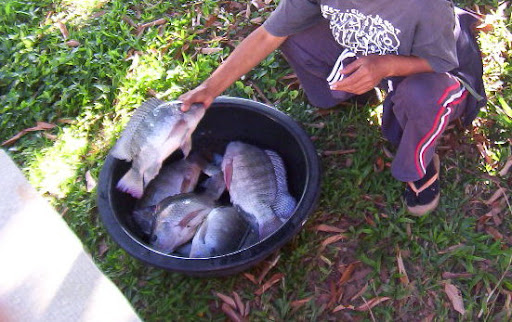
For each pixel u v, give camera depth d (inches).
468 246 101.3
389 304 97.3
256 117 107.6
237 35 141.0
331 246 104.6
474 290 97.7
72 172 120.6
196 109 93.0
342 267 102.0
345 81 87.0
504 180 108.8
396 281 99.7
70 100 132.9
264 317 97.7
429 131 91.0
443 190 108.8
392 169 100.7
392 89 97.5
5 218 53.4
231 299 100.1
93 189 117.0
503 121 113.9
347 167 114.1
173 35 142.0
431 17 80.8
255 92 129.5
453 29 84.5
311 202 92.1
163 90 131.6
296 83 129.0
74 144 125.0
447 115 90.0
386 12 83.5
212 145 115.4
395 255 102.3
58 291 48.6
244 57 100.9
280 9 96.7
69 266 50.2
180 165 111.8
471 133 114.3
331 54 106.8
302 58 109.7
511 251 99.6
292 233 89.9
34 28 147.5
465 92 92.4
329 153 116.3
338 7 88.0
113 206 95.7
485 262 100.6
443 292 97.5
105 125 127.8
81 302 48.0
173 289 102.3
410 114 90.4
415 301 97.3
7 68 139.6
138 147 92.0
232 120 110.4
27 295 48.6
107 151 123.1
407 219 105.2
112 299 48.2
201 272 88.1
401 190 109.3
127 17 147.9
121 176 100.7
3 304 48.2
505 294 96.3
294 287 100.7
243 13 144.7
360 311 97.0
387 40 87.0
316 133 119.7
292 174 109.1
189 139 96.3
